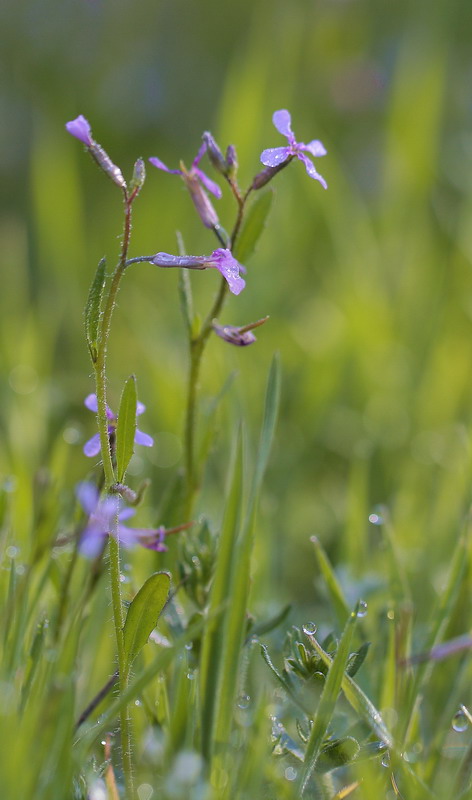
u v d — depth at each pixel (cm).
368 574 61
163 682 53
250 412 78
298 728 52
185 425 56
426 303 94
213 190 55
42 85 141
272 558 63
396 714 54
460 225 99
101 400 50
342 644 51
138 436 51
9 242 106
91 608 56
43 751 49
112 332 93
